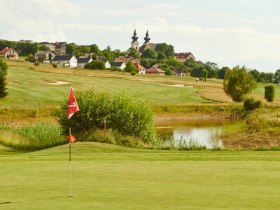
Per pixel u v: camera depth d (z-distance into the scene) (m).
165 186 13.38
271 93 83.94
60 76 112.00
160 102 84.69
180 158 21.28
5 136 34.09
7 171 16.67
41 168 17.44
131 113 35.22
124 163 19.11
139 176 15.28
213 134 51.19
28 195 12.20
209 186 13.33
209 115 76.56
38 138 36.84
